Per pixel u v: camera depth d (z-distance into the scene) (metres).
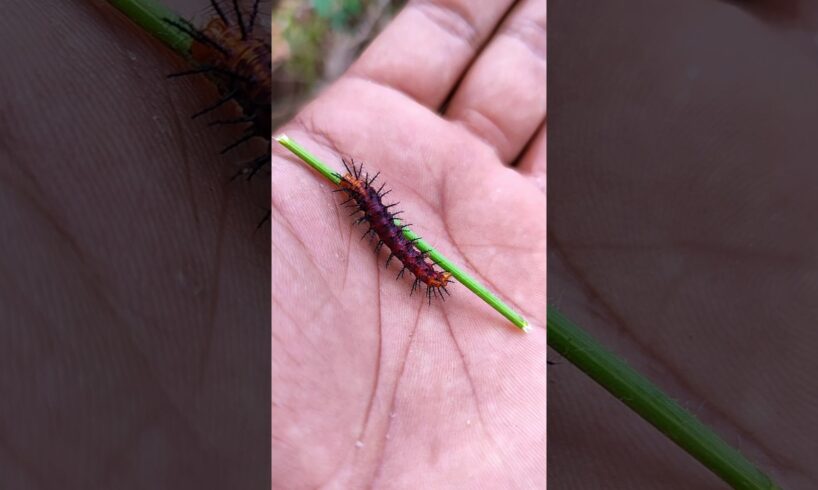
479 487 0.19
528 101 0.20
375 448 0.19
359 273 0.19
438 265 0.19
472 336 0.19
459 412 0.19
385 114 0.20
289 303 0.19
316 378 0.19
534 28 0.21
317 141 0.19
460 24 0.20
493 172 0.20
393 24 0.20
